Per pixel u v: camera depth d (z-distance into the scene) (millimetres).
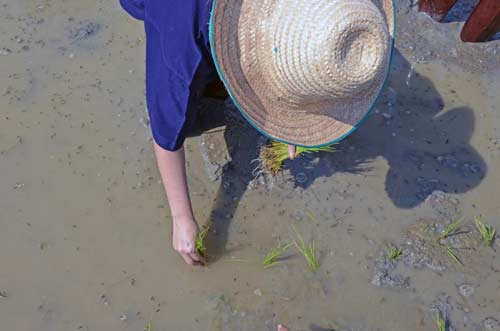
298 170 2703
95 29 3186
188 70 1914
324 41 1670
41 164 2662
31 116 2811
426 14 3383
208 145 2742
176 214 2254
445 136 2879
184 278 2387
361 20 1690
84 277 2365
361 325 2303
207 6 1868
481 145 2859
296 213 2584
